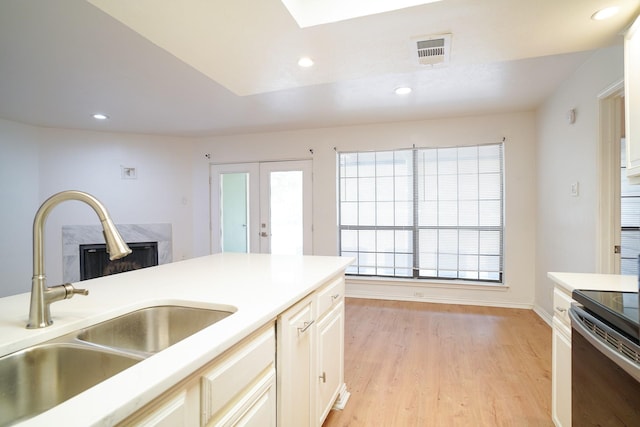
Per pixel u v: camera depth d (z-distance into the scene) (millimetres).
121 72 2631
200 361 756
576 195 2709
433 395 2119
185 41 1713
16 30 1985
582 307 1320
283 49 1803
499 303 3939
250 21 1529
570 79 2801
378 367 2494
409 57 1905
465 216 4062
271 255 2459
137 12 1449
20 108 3529
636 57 1470
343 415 1922
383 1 1465
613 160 2318
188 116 3943
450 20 1530
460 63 2023
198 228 5180
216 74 2168
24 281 4090
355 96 3281
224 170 5035
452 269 4129
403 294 4273
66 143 4430
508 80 2883
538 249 3688
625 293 1332
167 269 1877
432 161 4172
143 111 3717
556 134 3131
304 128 4598
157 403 688
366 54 1869
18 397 877
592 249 2449
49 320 992
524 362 2547
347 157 4527
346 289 4484
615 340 1025
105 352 895
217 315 1186
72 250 4461
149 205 4910
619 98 2289
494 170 3945
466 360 2590
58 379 938
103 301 1226
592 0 1381
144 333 1233
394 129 4270
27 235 4133
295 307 1354
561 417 1620
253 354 1041
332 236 4547
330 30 1610
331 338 1818
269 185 4836
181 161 5117
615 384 1018
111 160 4688
